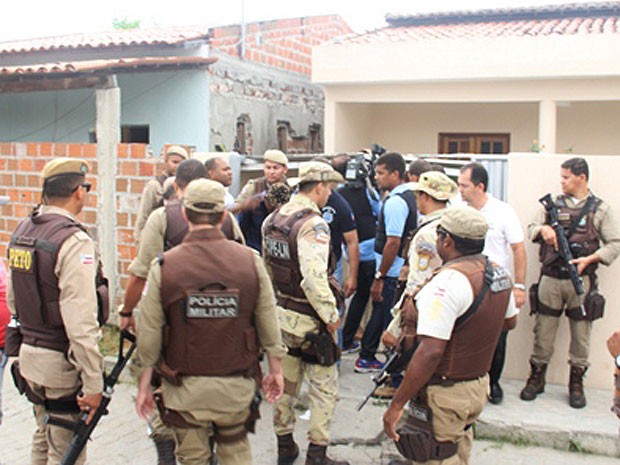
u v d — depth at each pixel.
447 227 3.66
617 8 12.14
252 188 6.18
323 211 5.77
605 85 10.07
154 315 3.41
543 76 10.13
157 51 10.65
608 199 5.75
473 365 3.64
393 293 6.03
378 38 11.62
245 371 3.52
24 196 8.02
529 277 6.02
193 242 3.45
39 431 4.07
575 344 5.52
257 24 11.73
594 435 5.09
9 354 4.02
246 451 3.64
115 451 5.14
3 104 11.26
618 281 5.81
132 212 7.39
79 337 3.63
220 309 3.39
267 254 4.74
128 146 7.36
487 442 5.28
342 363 6.61
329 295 4.46
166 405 3.49
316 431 4.65
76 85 7.73
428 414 3.67
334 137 11.48
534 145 10.30
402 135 13.04
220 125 10.75
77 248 3.71
